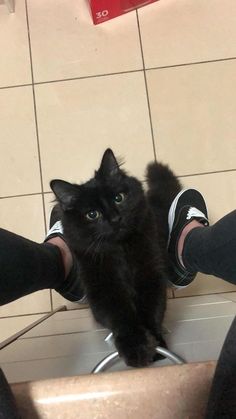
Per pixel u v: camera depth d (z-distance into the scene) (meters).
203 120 1.51
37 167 1.51
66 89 1.56
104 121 1.53
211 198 1.47
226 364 0.50
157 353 0.85
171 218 1.23
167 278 1.07
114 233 0.92
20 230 1.47
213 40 1.56
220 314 1.08
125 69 1.56
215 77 1.54
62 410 0.57
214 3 1.59
